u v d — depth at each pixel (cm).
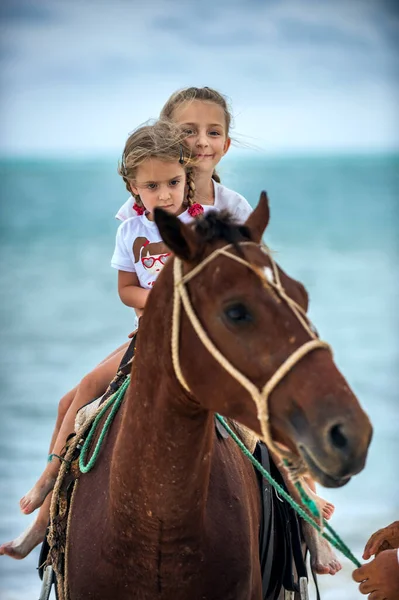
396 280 5259
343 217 8000
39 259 6228
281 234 7231
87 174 12006
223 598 696
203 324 612
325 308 4591
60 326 4338
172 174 859
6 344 3991
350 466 559
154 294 656
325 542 897
